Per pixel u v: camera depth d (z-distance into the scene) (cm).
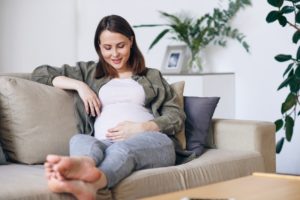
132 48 266
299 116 388
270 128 268
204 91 396
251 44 412
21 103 229
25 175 196
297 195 173
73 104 249
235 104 422
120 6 481
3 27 458
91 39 498
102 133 245
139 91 256
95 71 263
